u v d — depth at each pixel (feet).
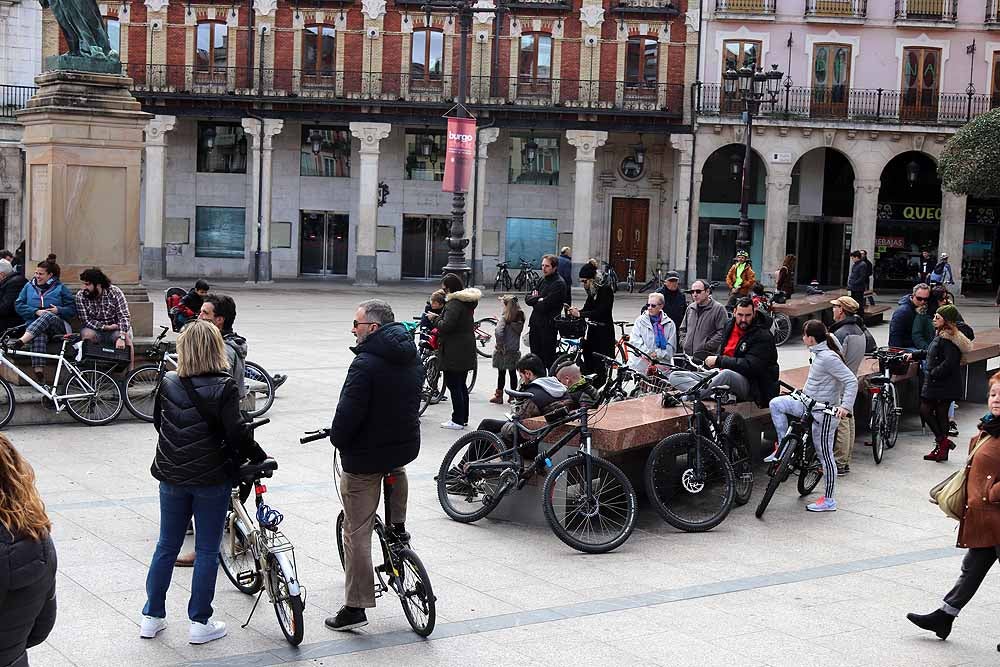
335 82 146.10
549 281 56.80
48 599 14.65
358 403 24.09
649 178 154.61
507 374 66.95
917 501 39.68
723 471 35.55
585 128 146.10
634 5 145.18
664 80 146.00
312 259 155.63
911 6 143.84
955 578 30.68
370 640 24.58
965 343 46.24
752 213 152.66
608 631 25.62
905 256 153.99
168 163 152.05
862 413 52.13
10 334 49.55
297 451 43.70
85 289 47.73
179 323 49.88
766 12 143.74
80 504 34.88
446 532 33.50
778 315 87.51
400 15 145.38
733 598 28.37
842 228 154.30
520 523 34.73
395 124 146.10
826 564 31.71
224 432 23.77
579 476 33.01
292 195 153.79
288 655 23.57
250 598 27.09
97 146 52.13
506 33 146.00
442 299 56.34
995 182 123.24
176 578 28.27
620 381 38.52
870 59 145.07
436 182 154.81
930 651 25.16
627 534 32.55
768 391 40.81
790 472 38.34
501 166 154.40
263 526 24.57
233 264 153.79
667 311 58.75
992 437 25.27
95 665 22.72
